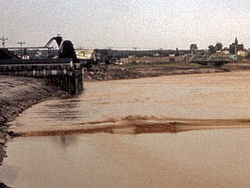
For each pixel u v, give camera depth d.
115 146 28.58
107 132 33.84
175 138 31.22
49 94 67.38
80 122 38.78
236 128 35.16
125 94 73.81
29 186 20.22
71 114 44.75
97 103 57.03
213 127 35.75
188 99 60.88
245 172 22.06
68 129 35.09
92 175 21.94
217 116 41.91
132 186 20.11
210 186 19.91
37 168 23.34
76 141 30.44
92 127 35.84
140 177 21.47
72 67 79.12
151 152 26.67
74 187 20.09
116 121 39.28
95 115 43.78
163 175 21.73
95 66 169.75
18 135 32.91
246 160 24.50
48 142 30.22
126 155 26.02
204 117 41.31
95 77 139.75
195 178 21.16
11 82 66.12
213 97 63.62
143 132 33.69
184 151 26.92
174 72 182.25
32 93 61.22
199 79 129.00
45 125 37.09
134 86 100.12
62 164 24.17
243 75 155.00
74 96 71.00
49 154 26.56
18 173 22.39
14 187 20.02
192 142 29.72
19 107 48.38
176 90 81.56
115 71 160.50
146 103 56.00
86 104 55.69
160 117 41.69
